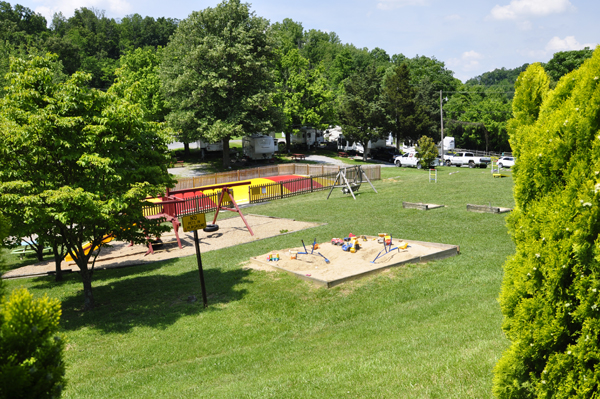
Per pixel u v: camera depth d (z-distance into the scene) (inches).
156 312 505.7
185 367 358.6
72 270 778.2
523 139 190.9
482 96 3841.0
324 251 642.2
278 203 1352.1
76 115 509.7
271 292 515.5
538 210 168.7
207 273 636.7
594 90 161.9
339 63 5216.5
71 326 486.6
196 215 505.7
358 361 296.2
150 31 6633.9
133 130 527.8
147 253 857.5
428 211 913.5
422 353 289.3
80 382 347.9
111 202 480.1
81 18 6382.9
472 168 1967.3
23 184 444.1
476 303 406.3
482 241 650.2
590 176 157.1
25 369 146.2
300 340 391.5
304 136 2940.5
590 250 154.9
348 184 1284.4
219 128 1857.8
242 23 1988.2
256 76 2030.0
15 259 942.4
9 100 491.5
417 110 2645.2
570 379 155.6
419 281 502.6
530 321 166.4
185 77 1870.1
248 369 335.0
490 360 253.3
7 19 4847.4
